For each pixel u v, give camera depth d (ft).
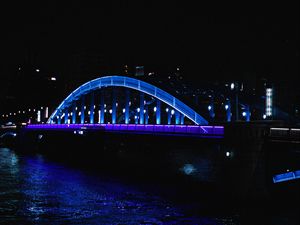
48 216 142.92
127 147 411.34
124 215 143.54
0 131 568.00
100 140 360.89
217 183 174.19
